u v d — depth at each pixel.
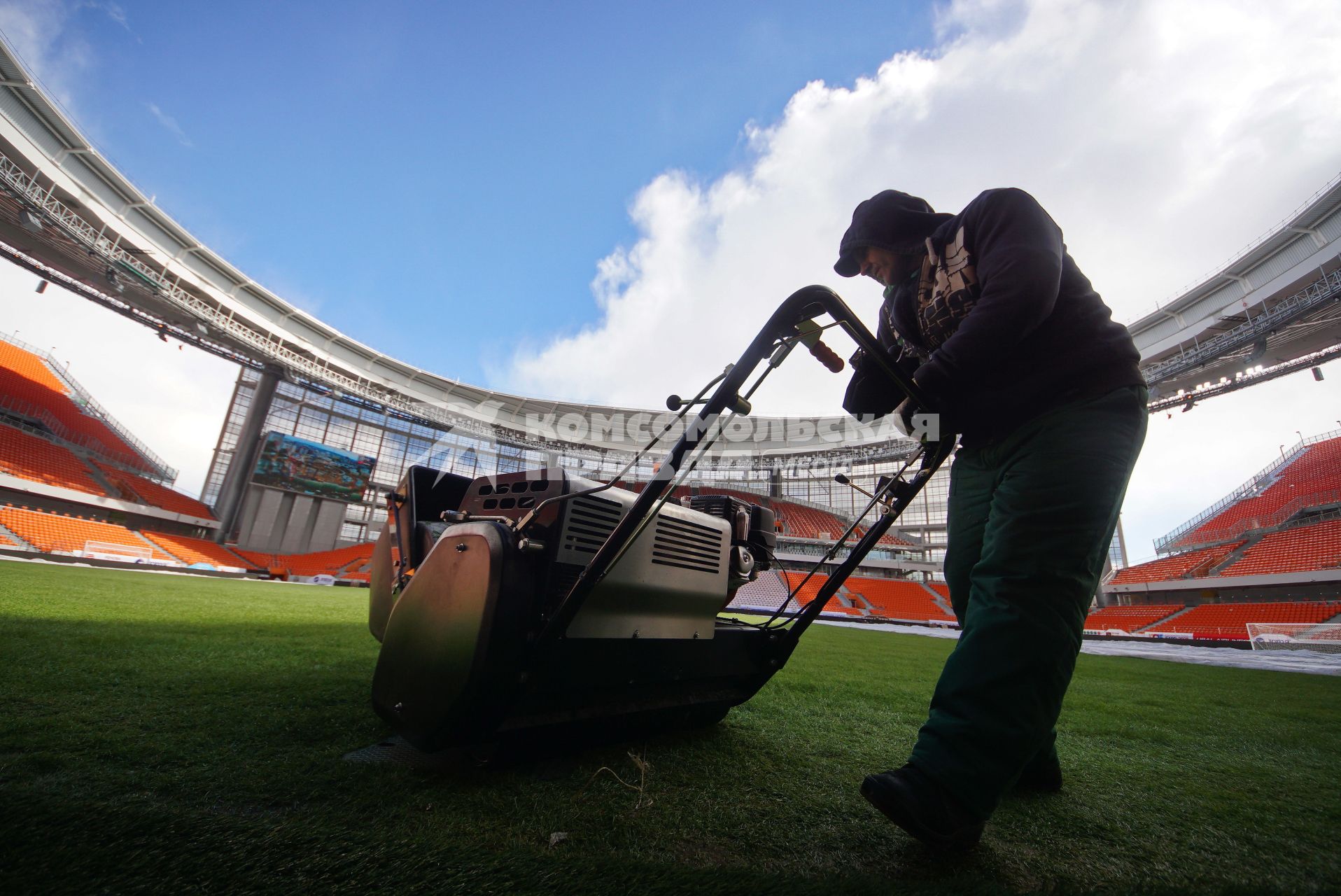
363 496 35.28
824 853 0.90
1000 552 0.98
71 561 20.48
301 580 29.88
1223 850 1.00
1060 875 0.87
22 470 23.22
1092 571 0.96
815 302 0.87
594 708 1.22
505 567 1.02
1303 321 18.92
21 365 29.52
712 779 1.23
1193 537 29.73
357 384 31.97
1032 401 1.06
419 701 1.06
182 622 3.82
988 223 1.08
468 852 0.79
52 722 1.31
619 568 1.17
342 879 0.70
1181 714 2.73
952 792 0.86
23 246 22.27
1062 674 0.91
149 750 1.15
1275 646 14.77
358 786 1.04
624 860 0.80
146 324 26.39
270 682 1.96
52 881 0.64
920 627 25.39
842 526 36.06
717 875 0.77
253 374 36.19
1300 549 22.47
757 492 36.84
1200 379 23.86
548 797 1.05
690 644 1.40
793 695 2.69
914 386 1.06
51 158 18.25
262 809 0.90
